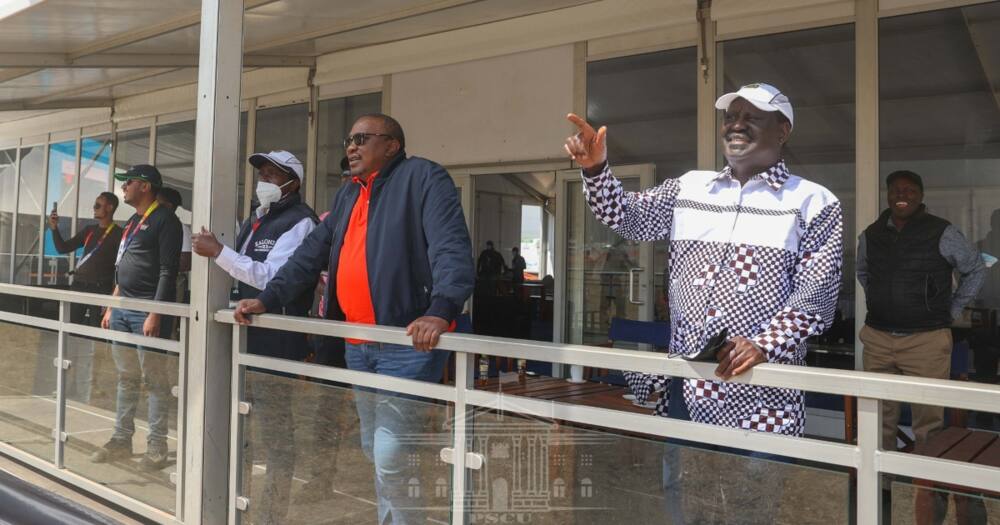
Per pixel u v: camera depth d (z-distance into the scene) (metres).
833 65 4.55
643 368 1.86
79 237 6.48
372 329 2.39
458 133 6.03
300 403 2.68
